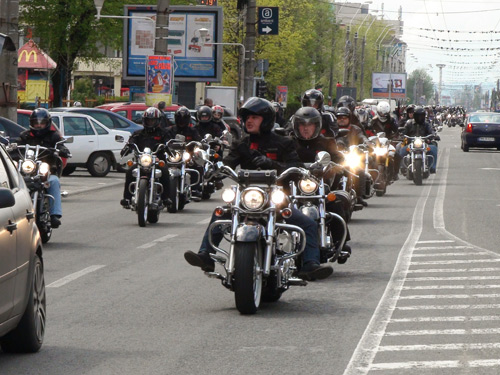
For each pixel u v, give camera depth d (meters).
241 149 11.84
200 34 61.72
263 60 60.53
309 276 11.64
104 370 8.59
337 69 133.62
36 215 17.30
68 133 35.31
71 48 60.72
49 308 11.57
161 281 13.62
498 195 29.00
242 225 11.01
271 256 11.39
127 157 36.47
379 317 11.04
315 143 13.12
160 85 41.41
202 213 23.78
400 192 29.95
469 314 11.24
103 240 18.36
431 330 10.33
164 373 8.50
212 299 12.22
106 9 61.22
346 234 13.62
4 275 8.30
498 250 17.02
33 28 61.66
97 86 110.44
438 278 13.92
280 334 10.12
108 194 29.41
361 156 19.89
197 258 11.38
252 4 55.91
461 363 8.87
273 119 11.70
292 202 11.96
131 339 9.88
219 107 27.59
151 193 20.89
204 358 9.05
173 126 25.17
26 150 17.48
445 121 159.12
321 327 10.48
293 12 88.94
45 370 8.59
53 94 62.00
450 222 21.58
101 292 12.70
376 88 155.38
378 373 8.50
